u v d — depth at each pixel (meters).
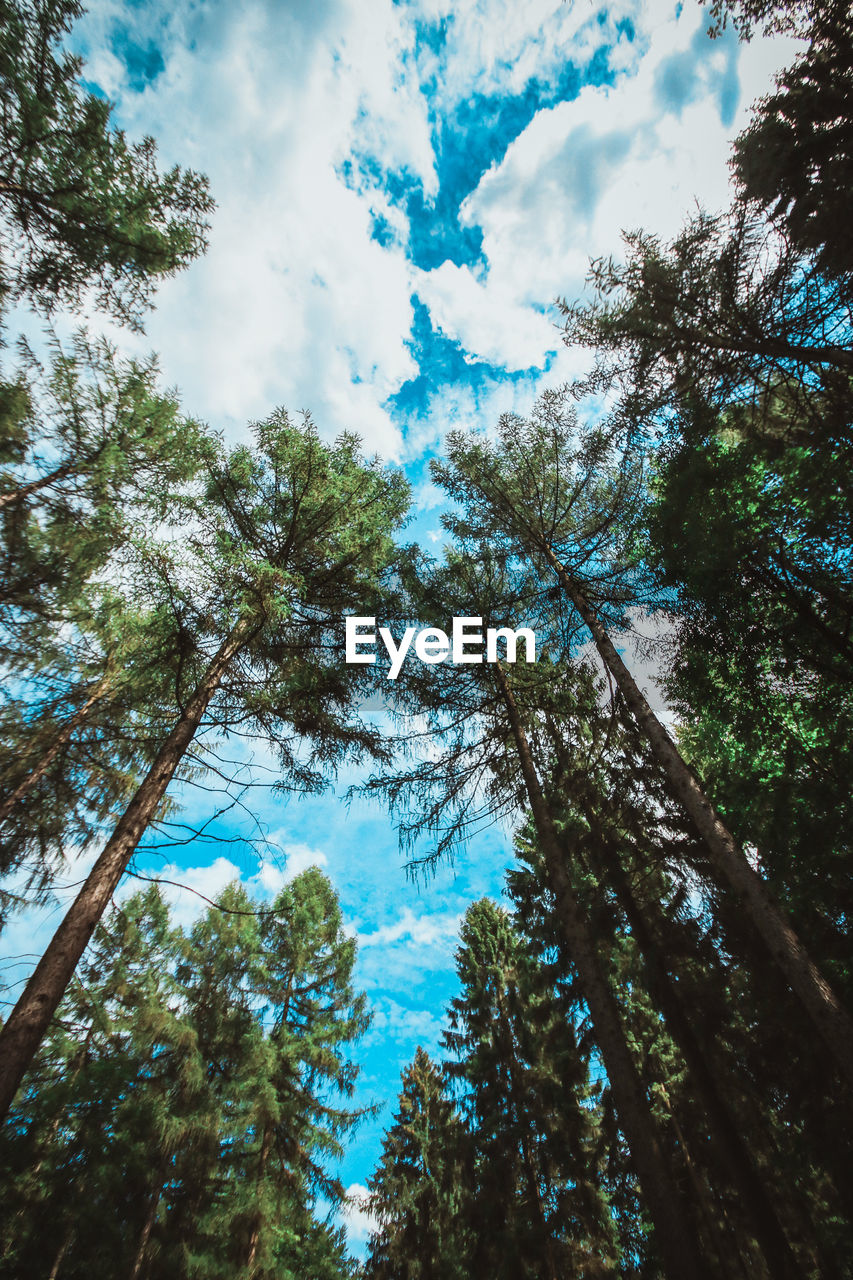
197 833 6.11
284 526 8.26
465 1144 12.66
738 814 8.91
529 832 13.06
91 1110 8.52
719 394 6.23
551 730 9.83
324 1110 14.00
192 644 7.09
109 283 6.70
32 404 6.50
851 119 5.10
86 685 7.80
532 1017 10.84
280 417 7.84
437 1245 13.48
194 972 15.23
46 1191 7.26
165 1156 9.98
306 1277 12.87
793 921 7.71
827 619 7.96
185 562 6.23
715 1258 7.05
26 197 5.97
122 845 5.70
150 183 6.50
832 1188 7.17
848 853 7.36
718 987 7.70
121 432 6.95
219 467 7.69
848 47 5.10
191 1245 10.34
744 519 6.81
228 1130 11.54
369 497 8.83
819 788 7.86
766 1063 7.09
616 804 9.09
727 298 5.63
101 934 11.91
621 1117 5.70
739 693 8.98
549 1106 11.22
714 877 8.15
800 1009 6.90
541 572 9.50
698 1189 7.93
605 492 8.82
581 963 6.77
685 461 6.92
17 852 7.65
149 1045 11.29
